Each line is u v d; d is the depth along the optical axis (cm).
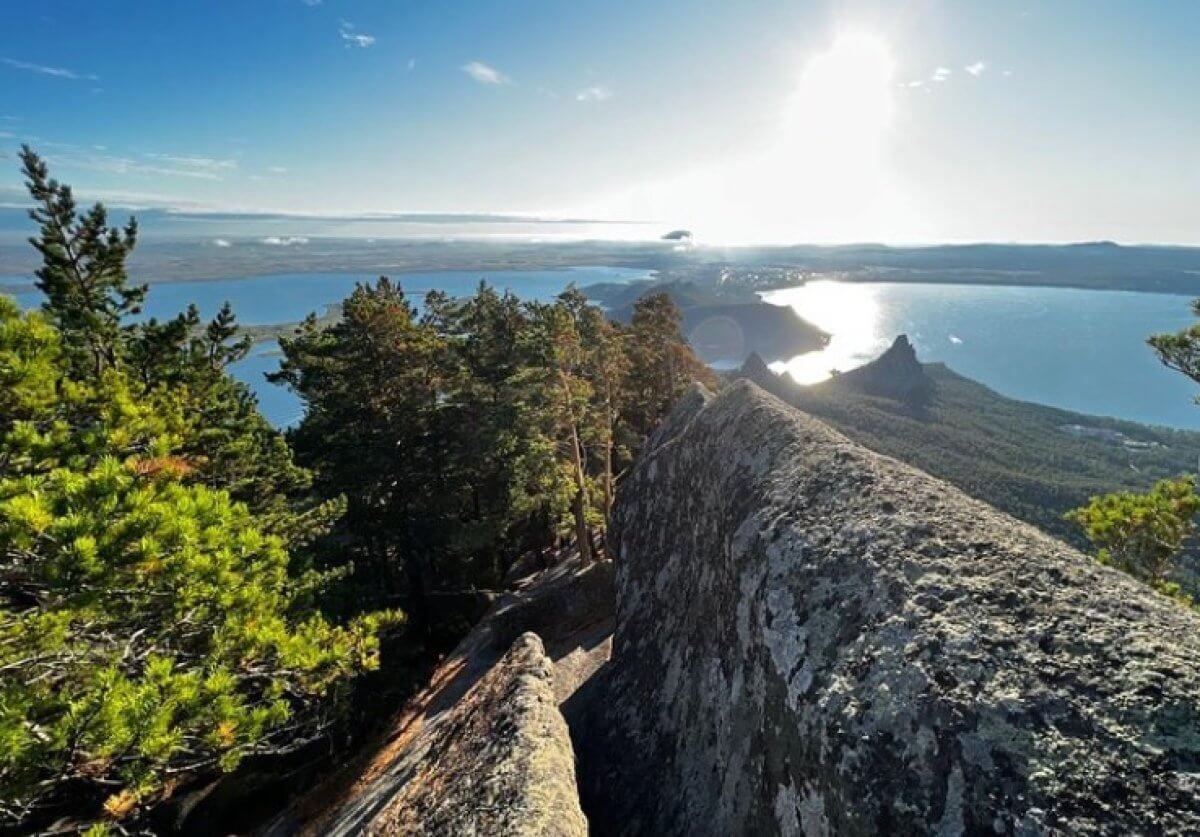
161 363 1848
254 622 858
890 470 629
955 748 373
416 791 734
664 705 775
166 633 806
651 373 3522
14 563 675
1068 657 386
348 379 2458
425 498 2588
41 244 1628
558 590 1869
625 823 684
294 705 1181
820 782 438
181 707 671
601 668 1054
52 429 891
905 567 497
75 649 758
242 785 1683
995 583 455
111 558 663
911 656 429
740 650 629
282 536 1662
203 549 796
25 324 916
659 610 916
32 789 601
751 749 560
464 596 2870
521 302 3275
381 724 1888
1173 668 356
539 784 583
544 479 2492
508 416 2517
